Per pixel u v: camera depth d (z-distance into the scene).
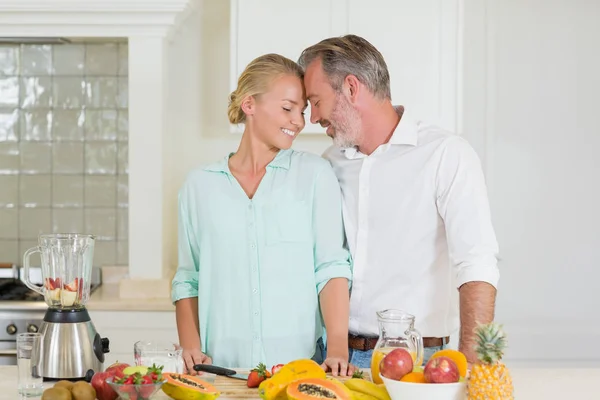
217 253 2.25
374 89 2.25
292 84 2.22
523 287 3.99
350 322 2.33
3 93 4.03
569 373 2.11
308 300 2.25
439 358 1.67
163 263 3.68
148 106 3.60
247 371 2.04
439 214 2.25
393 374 1.68
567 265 3.98
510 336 3.98
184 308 2.33
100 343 2.06
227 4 3.93
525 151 3.96
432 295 2.27
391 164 2.27
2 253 4.07
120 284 3.61
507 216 3.98
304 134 3.75
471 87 3.95
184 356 2.17
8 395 1.90
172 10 3.49
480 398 1.61
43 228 4.07
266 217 2.24
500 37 3.94
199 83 3.95
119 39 3.79
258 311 2.24
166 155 3.71
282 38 3.53
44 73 4.02
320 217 2.26
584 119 3.95
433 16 3.52
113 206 4.07
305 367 1.79
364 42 2.26
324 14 3.53
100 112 4.04
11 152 4.05
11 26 3.62
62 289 2.02
